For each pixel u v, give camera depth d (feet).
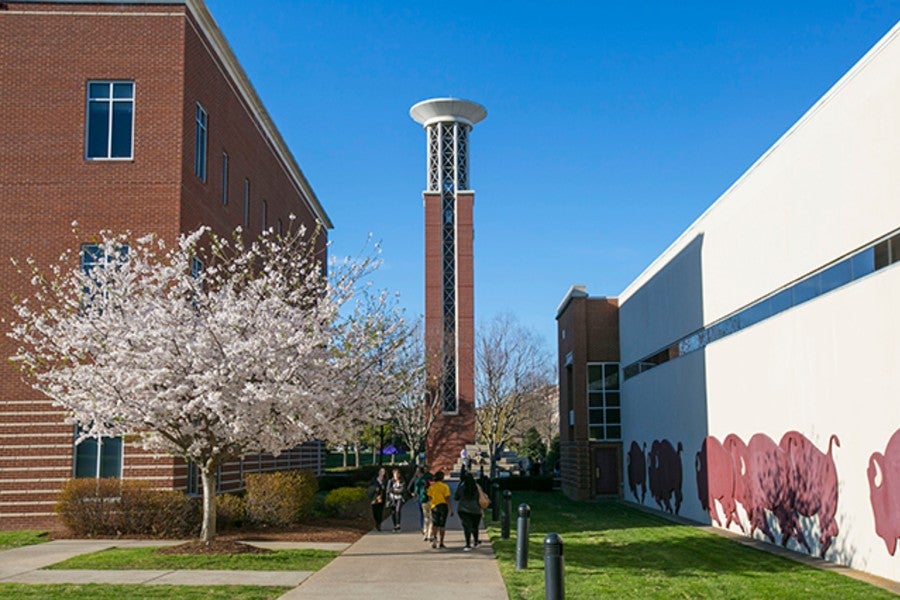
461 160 237.25
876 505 50.98
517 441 270.05
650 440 111.04
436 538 58.49
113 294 54.08
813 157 60.23
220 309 55.36
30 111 73.92
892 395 49.26
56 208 72.69
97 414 52.13
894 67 49.19
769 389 68.64
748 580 46.09
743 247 74.79
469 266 228.22
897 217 48.83
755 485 71.51
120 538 63.26
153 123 74.23
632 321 123.03
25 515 68.69
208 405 49.37
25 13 75.10
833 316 57.06
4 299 70.85
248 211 100.53
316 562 50.29
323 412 55.47
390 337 66.49
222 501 68.13
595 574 46.83
